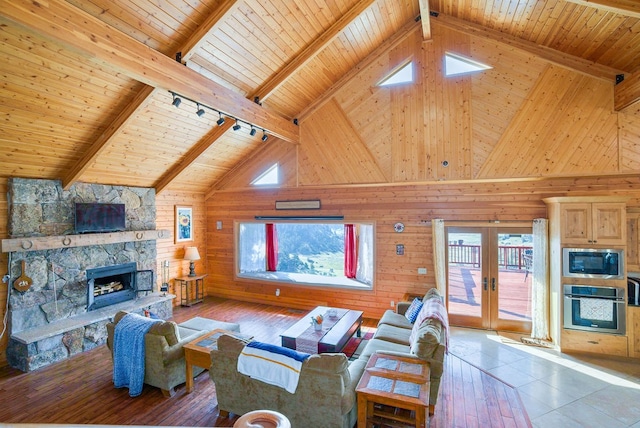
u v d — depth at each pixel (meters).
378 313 6.53
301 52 5.24
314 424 2.93
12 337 4.48
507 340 5.35
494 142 5.50
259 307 7.30
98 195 5.66
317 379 2.84
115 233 5.76
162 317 6.37
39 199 4.86
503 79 5.45
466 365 4.53
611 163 4.90
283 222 7.28
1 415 3.40
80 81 3.84
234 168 7.50
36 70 3.50
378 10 5.25
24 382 4.08
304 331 4.60
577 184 5.26
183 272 7.59
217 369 3.31
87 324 5.02
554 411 3.51
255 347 3.16
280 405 3.04
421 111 5.92
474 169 5.62
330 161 6.54
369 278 7.13
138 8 3.50
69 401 3.68
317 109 6.61
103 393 3.85
